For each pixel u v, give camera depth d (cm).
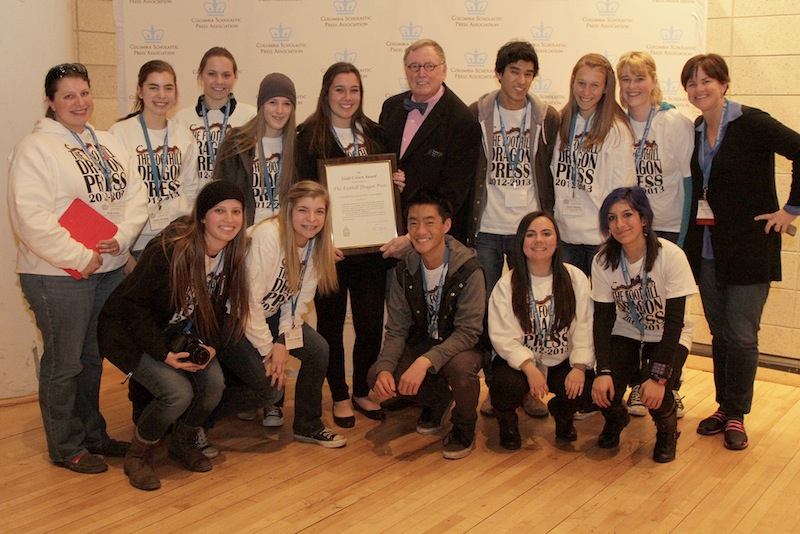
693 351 497
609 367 341
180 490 311
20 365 425
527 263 347
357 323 391
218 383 322
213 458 345
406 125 381
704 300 373
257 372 333
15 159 301
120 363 308
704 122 363
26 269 312
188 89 454
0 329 416
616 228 330
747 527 281
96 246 311
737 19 474
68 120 309
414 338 363
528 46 365
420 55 363
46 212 299
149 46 451
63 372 321
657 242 335
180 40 450
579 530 277
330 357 384
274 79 352
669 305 332
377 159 370
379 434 374
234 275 317
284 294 338
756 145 345
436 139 372
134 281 303
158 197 358
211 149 382
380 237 371
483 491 310
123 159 330
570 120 373
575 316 344
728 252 352
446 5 437
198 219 303
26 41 407
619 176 365
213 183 301
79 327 318
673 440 341
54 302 312
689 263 372
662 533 276
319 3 442
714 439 366
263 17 445
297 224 325
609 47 436
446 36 440
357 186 369
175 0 447
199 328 318
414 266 354
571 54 437
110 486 315
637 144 372
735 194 349
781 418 394
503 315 346
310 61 447
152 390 310
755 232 348
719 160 351
